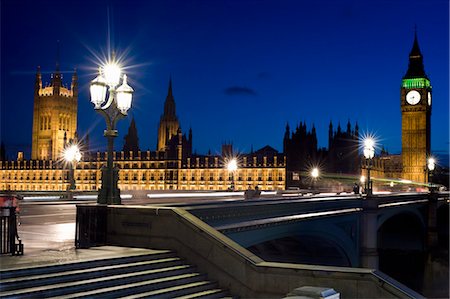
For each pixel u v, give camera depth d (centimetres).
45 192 6206
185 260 2166
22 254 1998
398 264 10125
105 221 2367
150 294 1803
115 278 1822
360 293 1742
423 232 11481
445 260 10525
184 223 2188
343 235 5566
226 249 2056
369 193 6391
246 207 3198
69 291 1664
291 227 4028
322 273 1803
